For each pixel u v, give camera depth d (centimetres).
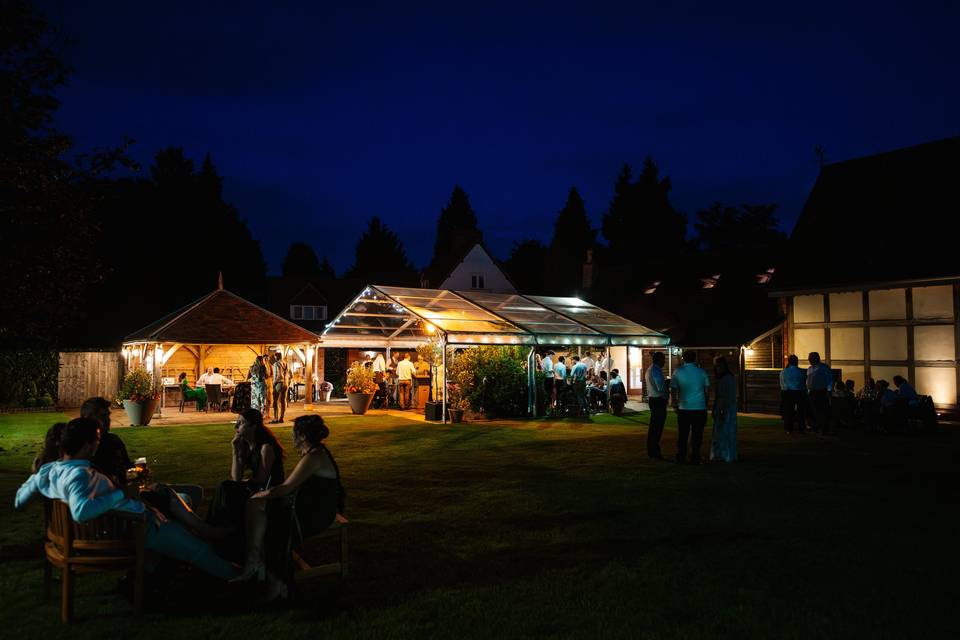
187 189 5956
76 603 504
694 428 1154
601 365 2788
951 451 1299
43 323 1341
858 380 2242
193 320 2164
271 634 448
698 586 537
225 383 2245
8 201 1231
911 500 851
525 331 2130
